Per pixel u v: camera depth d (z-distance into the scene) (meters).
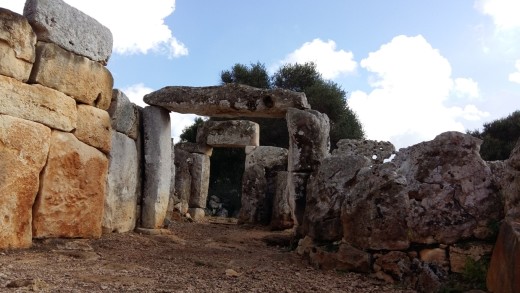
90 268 5.15
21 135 5.90
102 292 3.97
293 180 8.44
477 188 5.15
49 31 6.39
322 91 24.80
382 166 5.60
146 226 8.96
